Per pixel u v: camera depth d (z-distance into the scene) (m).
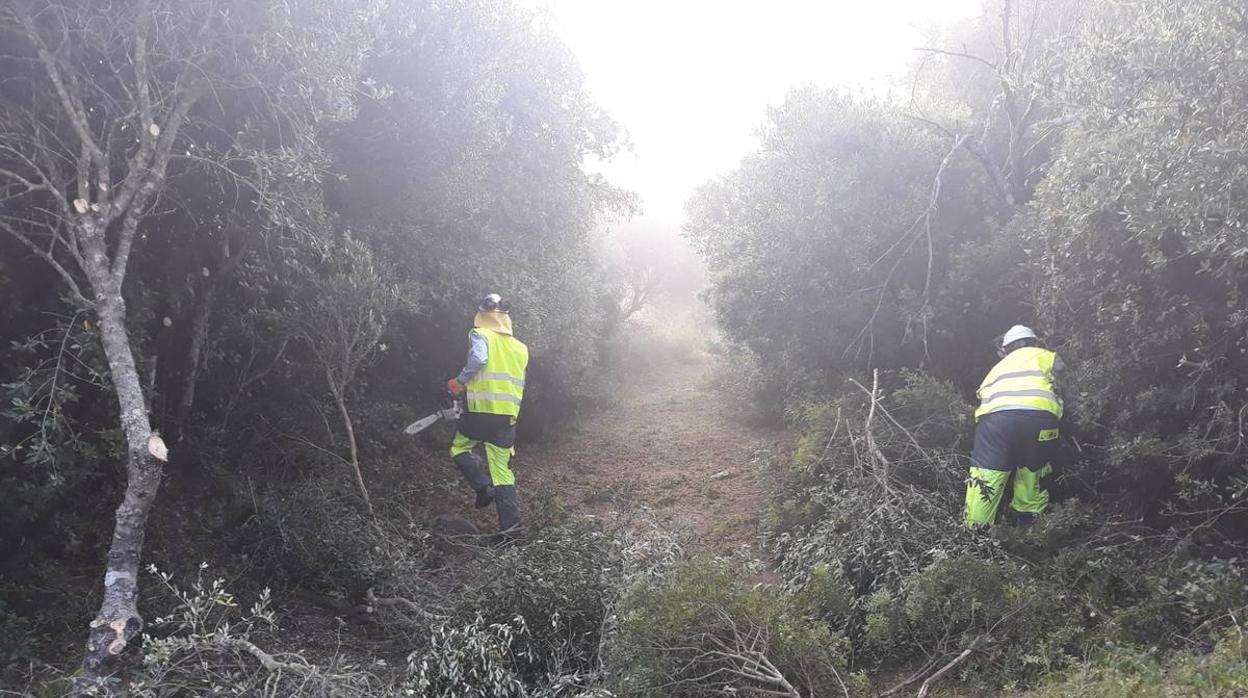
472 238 8.13
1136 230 4.39
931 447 6.13
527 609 4.24
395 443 7.43
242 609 4.64
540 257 9.16
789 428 9.92
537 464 9.16
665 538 5.06
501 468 6.25
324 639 4.57
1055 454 5.44
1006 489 5.66
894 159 7.65
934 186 7.14
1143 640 3.87
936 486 5.83
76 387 4.55
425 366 8.66
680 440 10.30
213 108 4.86
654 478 8.52
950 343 7.40
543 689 3.75
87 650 3.41
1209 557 4.47
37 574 4.25
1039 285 5.99
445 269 7.61
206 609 3.75
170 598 4.38
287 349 6.39
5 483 4.04
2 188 4.03
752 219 8.52
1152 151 4.22
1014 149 7.23
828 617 4.52
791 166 8.02
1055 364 5.32
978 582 4.26
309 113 4.80
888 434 6.16
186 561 4.74
